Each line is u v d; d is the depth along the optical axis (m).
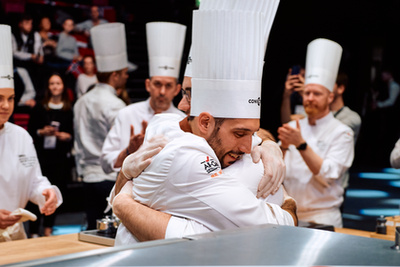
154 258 0.93
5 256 2.24
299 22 10.24
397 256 0.97
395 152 4.03
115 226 2.57
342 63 11.84
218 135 1.60
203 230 1.55
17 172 3.36
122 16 10.04
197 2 10.33
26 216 2.90
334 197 4.11
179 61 4.40
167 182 1.57
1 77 3.14
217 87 1.58
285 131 3.95
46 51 7.84
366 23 11.88
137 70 10.33
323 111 4.22
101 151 4.70
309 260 0.93
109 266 0.88
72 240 2.56
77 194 7.57
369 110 12.24
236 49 1.57
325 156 4.15
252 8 1.69
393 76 12.45
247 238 1.08
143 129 3.84
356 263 0.93
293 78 5.20
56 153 6.05
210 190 1.55
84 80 7.63
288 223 1.67
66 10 8.73
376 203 8.38
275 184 1.74
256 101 1.60
